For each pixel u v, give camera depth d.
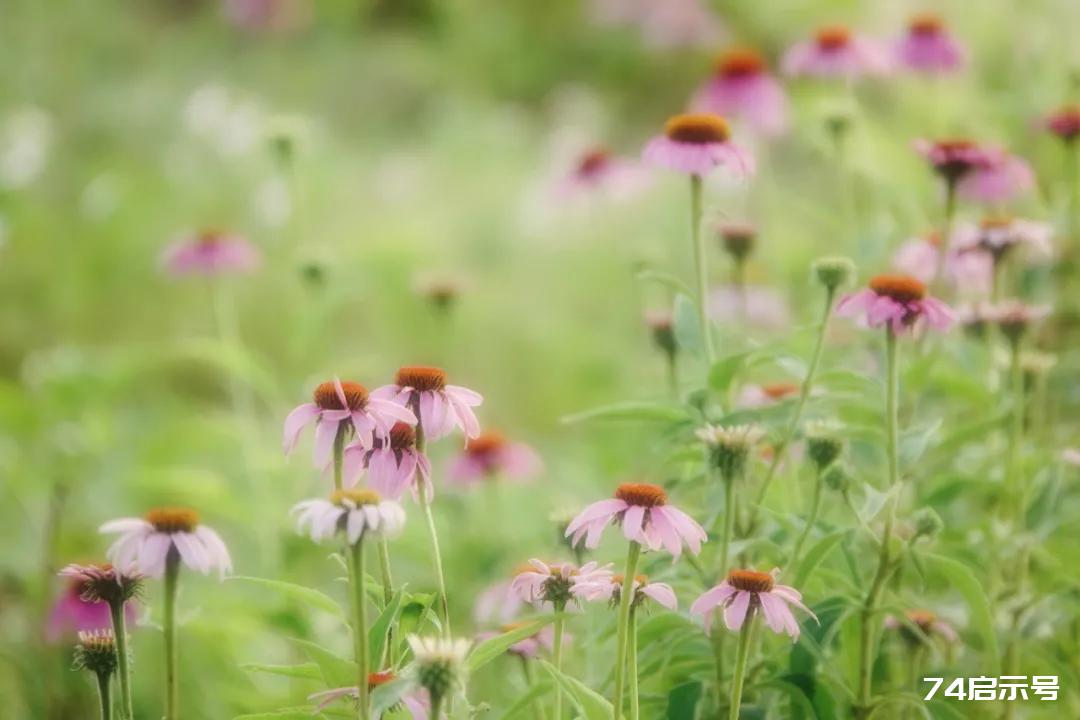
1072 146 4.22
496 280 6.24
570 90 9.22
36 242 6.42
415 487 3.56
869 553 3.81
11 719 3.98
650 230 5.62
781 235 4.68
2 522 4.47
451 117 8.27
